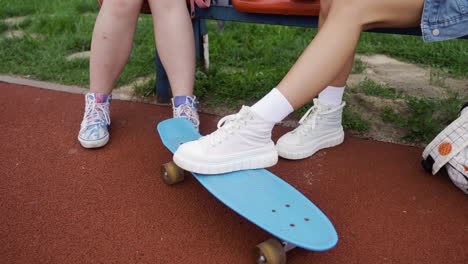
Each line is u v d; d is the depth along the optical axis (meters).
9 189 1.63
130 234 1.40
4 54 3.10
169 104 2.46
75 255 1.31
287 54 3.19
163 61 1.99
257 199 1.31
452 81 2.78
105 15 1.90
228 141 1.42
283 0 2.01
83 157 1.86
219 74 2.76
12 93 2.55
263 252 1.20
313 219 1.22
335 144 2.01
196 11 2.19
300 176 1.76
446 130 1.65
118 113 2.32
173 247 1.35
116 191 1.63
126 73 2.80
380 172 1.79
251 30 3.79
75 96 2.52
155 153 1.91
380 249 1.36
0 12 4.32
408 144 2.03
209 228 1.44
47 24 3.83
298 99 1.41
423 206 1.57
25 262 1.27
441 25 1.37
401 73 2.93
